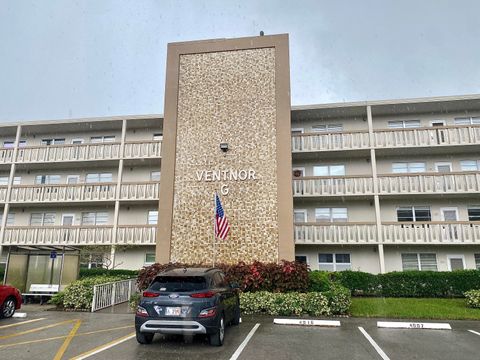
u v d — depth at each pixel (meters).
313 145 20.05
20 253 15.74
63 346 8.00
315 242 18.83
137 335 8.05
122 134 22.23
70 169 23.95
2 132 24.77
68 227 21.38
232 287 9.92
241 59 18.75
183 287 8.00
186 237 17.02
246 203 17.02
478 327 10.36
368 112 20.02
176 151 18.11
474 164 20.03
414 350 7.85
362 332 9.65
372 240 18.50
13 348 7.85
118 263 21.42
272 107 17.91
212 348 7.81
